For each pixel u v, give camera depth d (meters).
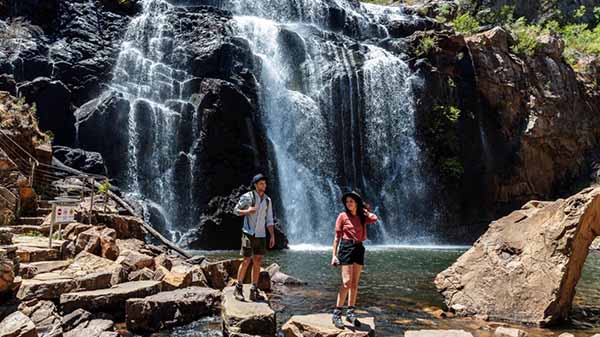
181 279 8.89
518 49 34.66
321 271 13.98
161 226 21.50
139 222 13.66
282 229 22.47
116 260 9.60
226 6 29.73
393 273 14.06
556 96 34.31
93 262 9.08
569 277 8.53
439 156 30.39
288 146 26.02
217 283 9.90
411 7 38.44
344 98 28.20
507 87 32.38
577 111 35.88
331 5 33.09
